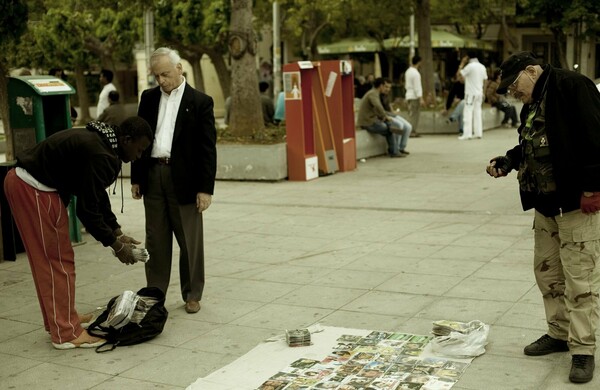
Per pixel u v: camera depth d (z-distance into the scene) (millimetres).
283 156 12023
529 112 4348
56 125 8039
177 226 5605
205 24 23828
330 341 4914
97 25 24359
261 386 4219
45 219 4809
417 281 6273
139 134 4922
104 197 4824
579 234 4160
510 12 28109
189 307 5672
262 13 27609
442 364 4449
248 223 8922
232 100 13570
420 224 8555
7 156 8609
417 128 19234
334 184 11617
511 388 4113
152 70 5449
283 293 6098
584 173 4020
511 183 11211
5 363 4766
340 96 12734
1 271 7105
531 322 5164
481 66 17859
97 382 4422
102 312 5699
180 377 4469
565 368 4371
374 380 4238
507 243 7484
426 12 21016
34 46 23672
